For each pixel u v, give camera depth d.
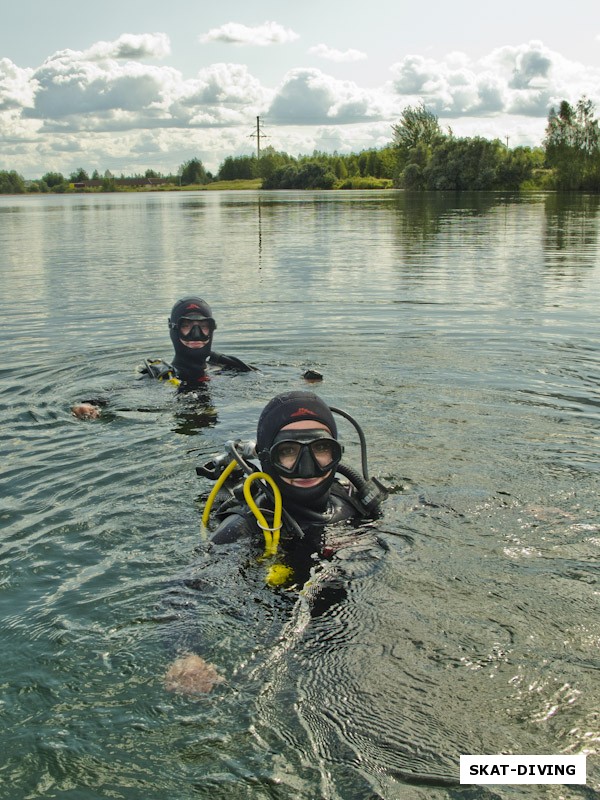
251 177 157.75
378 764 2.29
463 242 20.16
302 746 2.38
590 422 5.63
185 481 4.68
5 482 4.65
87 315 10.15
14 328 9.41
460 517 4.03
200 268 15.02
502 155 71.75
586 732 2.39
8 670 2.78
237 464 4.11
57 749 2.39
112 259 16.89
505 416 5.79
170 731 2.46
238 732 2.45
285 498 3.97
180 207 48.12
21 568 3.59
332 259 16.42
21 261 16.61
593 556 3.56
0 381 7.07
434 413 5.88
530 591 3.24
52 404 6.36
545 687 2.60
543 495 4.30
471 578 3.38
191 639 2.95
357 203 46.97
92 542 3.87
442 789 2.19
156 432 5.62
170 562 3.66
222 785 2.24
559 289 11.98
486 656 2.79
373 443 5.22
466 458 4.91
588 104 61.62
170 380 7.00
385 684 2.65
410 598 3.22
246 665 2.79
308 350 8.20
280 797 2.19
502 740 2.37
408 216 31.88
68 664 2.81
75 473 4.80
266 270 14.63
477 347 8.16
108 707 2.57
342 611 3.13
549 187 65.44
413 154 79.00
